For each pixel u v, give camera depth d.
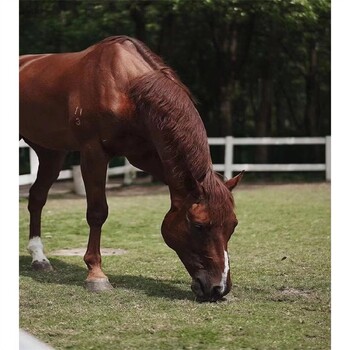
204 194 4.80
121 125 5.27
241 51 16.08
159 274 6.11
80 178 12.19
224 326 4.60
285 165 14.08
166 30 15.40
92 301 5.18
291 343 4.32
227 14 12.50
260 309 4.99
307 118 16.77
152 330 4.52
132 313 4.87
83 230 8.60
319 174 15.98
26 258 6.89
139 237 8.08
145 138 5.32
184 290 5.50
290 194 12.09
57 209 10.35
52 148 6.07
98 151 5.42
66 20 14.72
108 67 5.35
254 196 11.85
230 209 4.82
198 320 4.71
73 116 5.47
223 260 4.85
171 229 4.98
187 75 17.05
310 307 5.07
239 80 16.77
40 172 6.47
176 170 4.95
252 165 14.04
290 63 17.20
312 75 16.38
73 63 5.70
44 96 5.81
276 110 17.84
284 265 6.43
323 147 16.88
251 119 18.56
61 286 5.66
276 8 12.27
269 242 7.60
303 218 9.30
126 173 13.95
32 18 14.81
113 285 5.69
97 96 5.33
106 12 13.86
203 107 17.14
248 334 4.46
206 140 4.96
